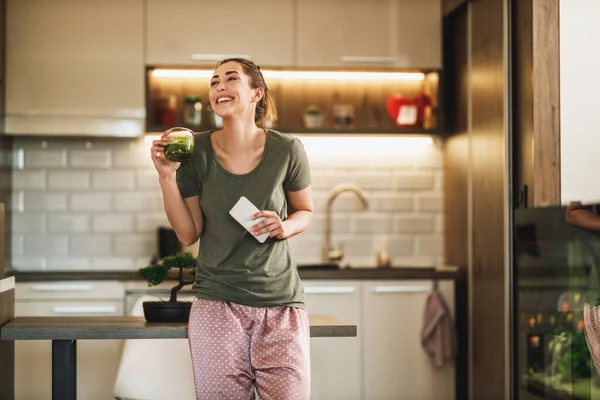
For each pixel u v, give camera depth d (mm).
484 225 5211
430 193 6184
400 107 5992
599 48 4367
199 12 5762
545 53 4367
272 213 2939
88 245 6020
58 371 3213
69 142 6012
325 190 6145
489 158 5109
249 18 5793
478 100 5320
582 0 4371
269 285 3010
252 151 3068
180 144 2947
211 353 2992
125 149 6039
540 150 4363
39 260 5988
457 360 5695
